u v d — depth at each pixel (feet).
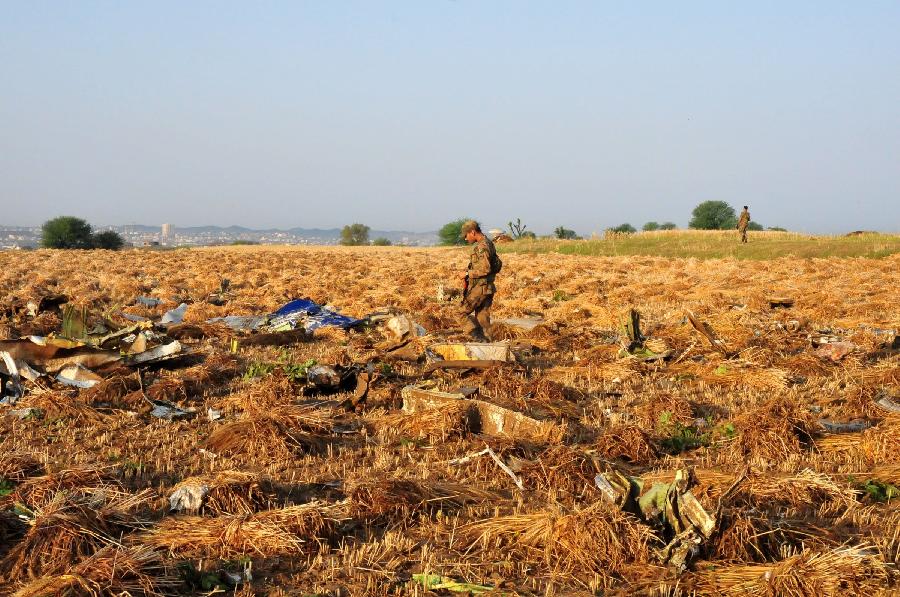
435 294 79.36
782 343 45.85
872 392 32.24
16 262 133.69
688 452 26.94
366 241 428.97
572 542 17.98
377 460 25.27
